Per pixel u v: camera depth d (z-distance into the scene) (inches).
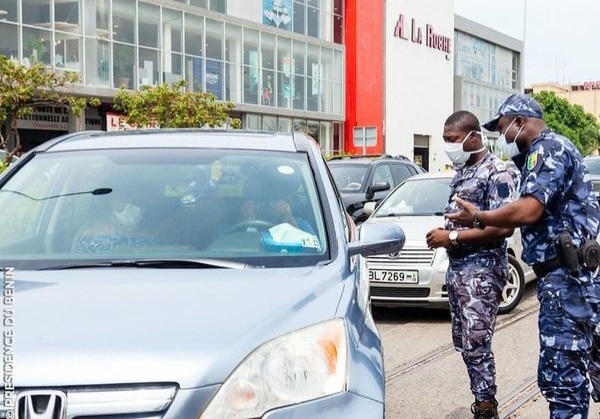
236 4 1226.0
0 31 846.5
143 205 138.9
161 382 89.2
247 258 125.3
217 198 140.3
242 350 93.6
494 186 171.9
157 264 122.3
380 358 109.8
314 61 1421.0
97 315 99.1
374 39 1660.9
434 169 1967.3
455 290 177.2
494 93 2349.9
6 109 567.5
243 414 90.0
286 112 1339.8
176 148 154.9
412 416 195.0
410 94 1831.9
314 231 132.7
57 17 908.0
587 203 145.4
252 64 1254.3
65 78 597.9
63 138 165.9
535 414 196.1
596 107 4672.7
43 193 144.1
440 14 1972.2
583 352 144.9
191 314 99.7
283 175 146.1
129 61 1012.5
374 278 308.5
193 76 1126.4
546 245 144.9
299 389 94.1
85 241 131.7
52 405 87.4
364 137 954.7
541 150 143.6
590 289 144.0
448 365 243.4
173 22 1086.4
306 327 100.1
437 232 175.3
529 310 335.9
